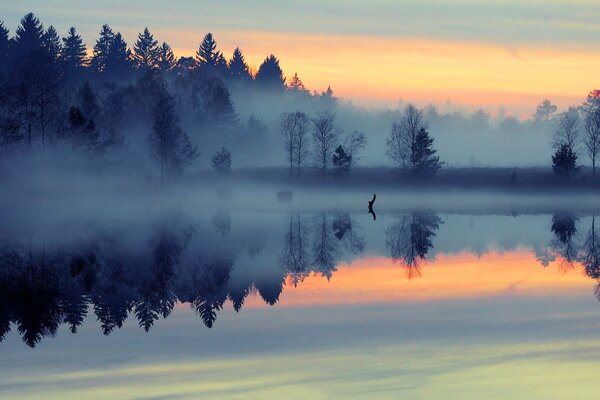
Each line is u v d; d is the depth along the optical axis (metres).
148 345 47.44
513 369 42.06
